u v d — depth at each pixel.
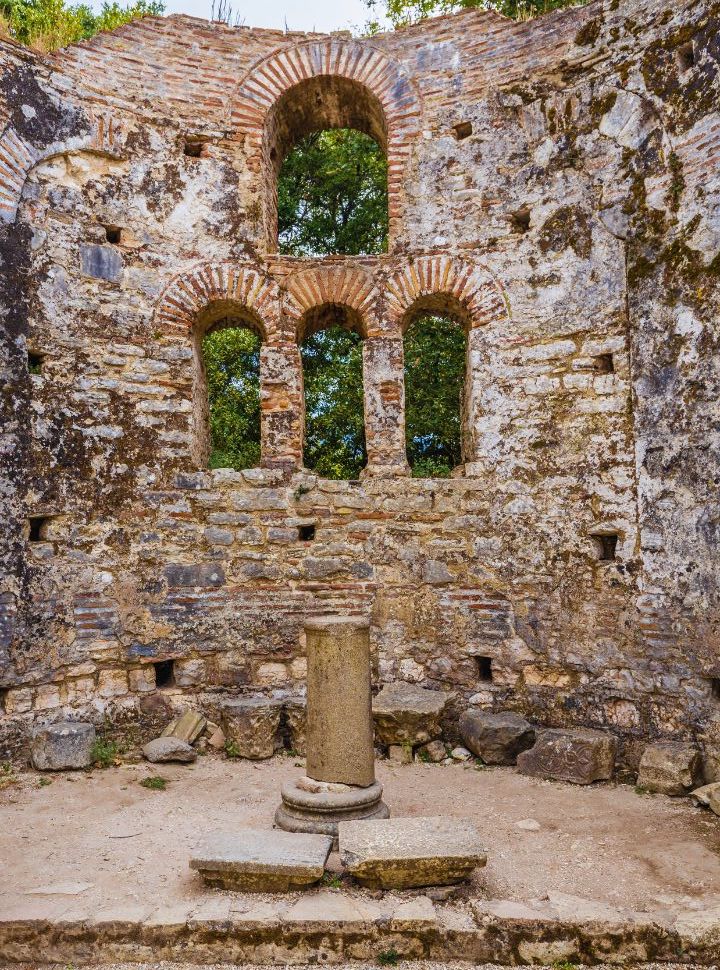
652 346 7.28
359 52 9.23
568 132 8.20
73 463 7.69
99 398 7.95
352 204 18.27
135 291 8.36
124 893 4.60
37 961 4.21
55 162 7.98
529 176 8.48
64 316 7.81
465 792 6.61
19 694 7.12
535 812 6.07
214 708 8.07
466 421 9.23
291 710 7.78
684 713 6.77
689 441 6.92
